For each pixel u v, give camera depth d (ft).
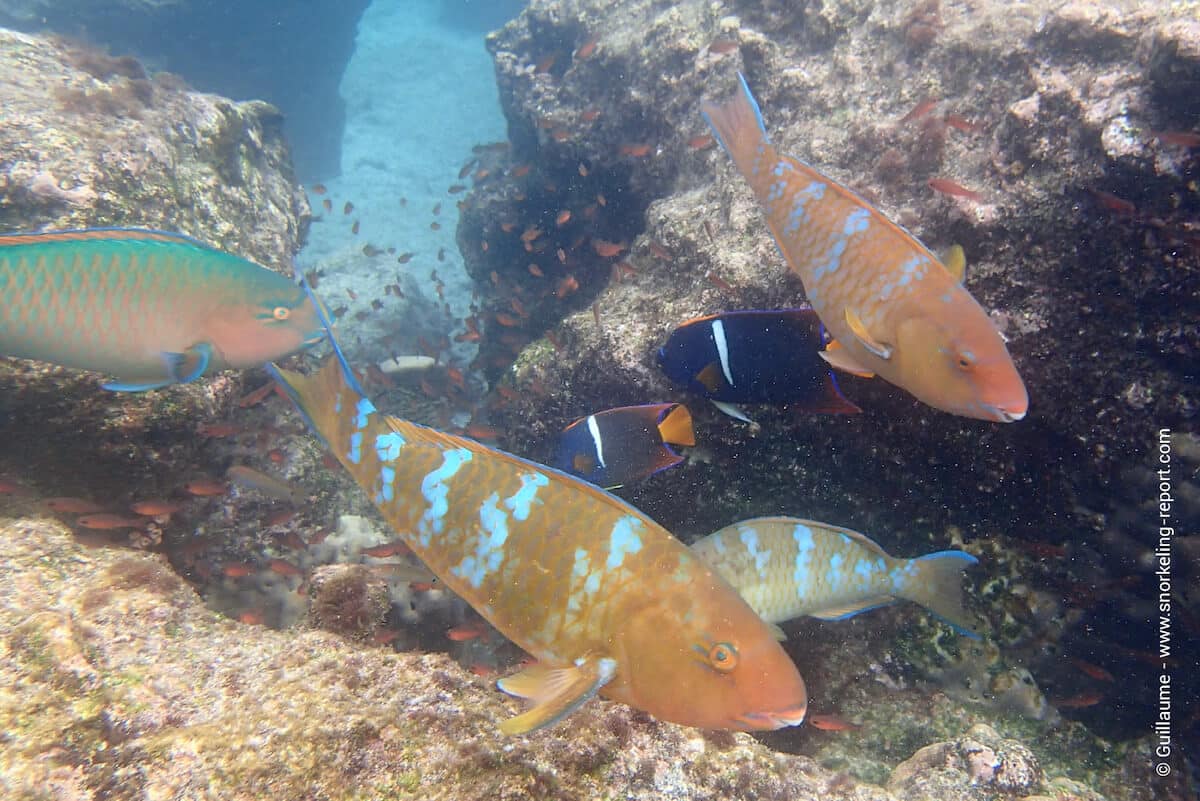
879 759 3.18
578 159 6.65
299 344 3.00
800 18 4.54
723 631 1.65
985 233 2.98
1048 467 3.08
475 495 1.83
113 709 2.12
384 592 3.22
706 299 3.58
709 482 3.67
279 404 4.32
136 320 2.67
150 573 2.86
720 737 2.40
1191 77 2.59
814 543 2.75
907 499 3.44
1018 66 3.27
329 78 15.99
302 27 14.42
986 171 3.13
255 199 5.16
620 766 2.21
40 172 3.55
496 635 3.85
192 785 1.92
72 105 3.98
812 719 3.05
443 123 19.34
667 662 1.67
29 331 2.58
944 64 3.60
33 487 3.34
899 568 2.82
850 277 2.24
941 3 3.75
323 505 4.32
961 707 3.32
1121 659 3.10
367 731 2.07
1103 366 2.87
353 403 1.94
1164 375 2.80
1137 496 2.92
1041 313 2.92
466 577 1.86
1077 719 3.24
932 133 3.34
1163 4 2.98
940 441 3.19
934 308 2.07
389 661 2.40
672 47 5.32
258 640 2.61
